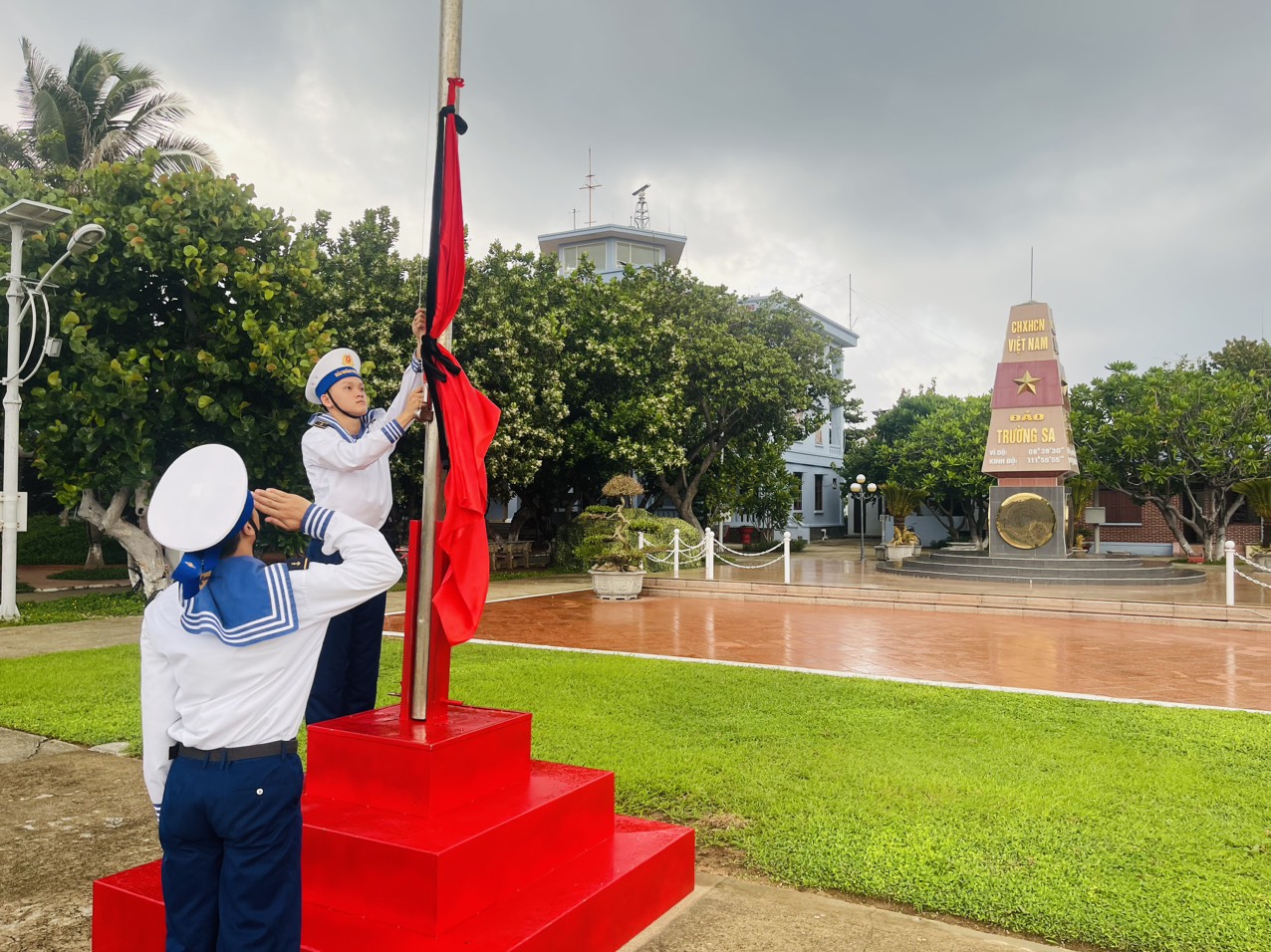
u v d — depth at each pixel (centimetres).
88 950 302
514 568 2064
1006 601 1283
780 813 427
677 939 310
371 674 400
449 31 336
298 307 1388
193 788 215
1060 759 516
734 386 2191
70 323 1102
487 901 277
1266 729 586
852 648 955
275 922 219
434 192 331
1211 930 310
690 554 1931
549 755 518
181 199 1185
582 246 3288
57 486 1181
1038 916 322
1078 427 2370
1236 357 2752
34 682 726
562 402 1819
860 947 304
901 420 3547
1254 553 1955
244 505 226
